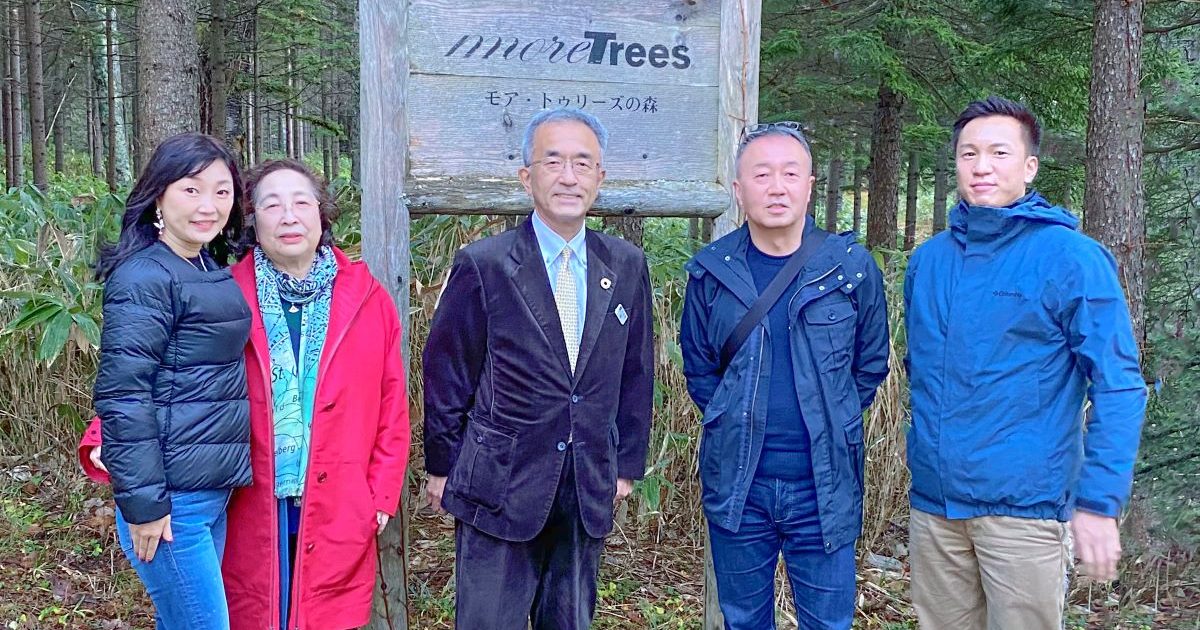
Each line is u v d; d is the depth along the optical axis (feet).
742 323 6.98
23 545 10.75
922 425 6.82
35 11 40.22
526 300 6.59
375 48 7.76
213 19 27.76
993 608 6.59
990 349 6.42
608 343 6.76
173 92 19.85
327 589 6.57
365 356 6.78
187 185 6.00
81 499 12.03
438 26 7.98
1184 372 11.46
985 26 27.43
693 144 8.79
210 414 5.97
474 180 8.10
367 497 6.78
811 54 27.25
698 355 7.52
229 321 6.04
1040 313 6.28
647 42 8.57
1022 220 6.45
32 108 40.52
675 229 24.89
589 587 7.10
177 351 5.90
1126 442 5.83
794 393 6.89
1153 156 21.34
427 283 11.76
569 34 8.33
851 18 26.58
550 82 8.31
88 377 12.53
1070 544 6.58
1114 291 6.07
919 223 71.51
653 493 10.81
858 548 12.27
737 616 7.35
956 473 6.54
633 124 8.60
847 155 38.65
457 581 6.97
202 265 6.34
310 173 6.76
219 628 6.13
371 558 6.93
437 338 6.79
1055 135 25.49
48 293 12.04
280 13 35.22
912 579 7.21
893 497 12.30
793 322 6.86
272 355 6.51
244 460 6.20
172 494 5.89
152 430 5.73
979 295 6.54
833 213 48.34
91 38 48.65
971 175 6.69
